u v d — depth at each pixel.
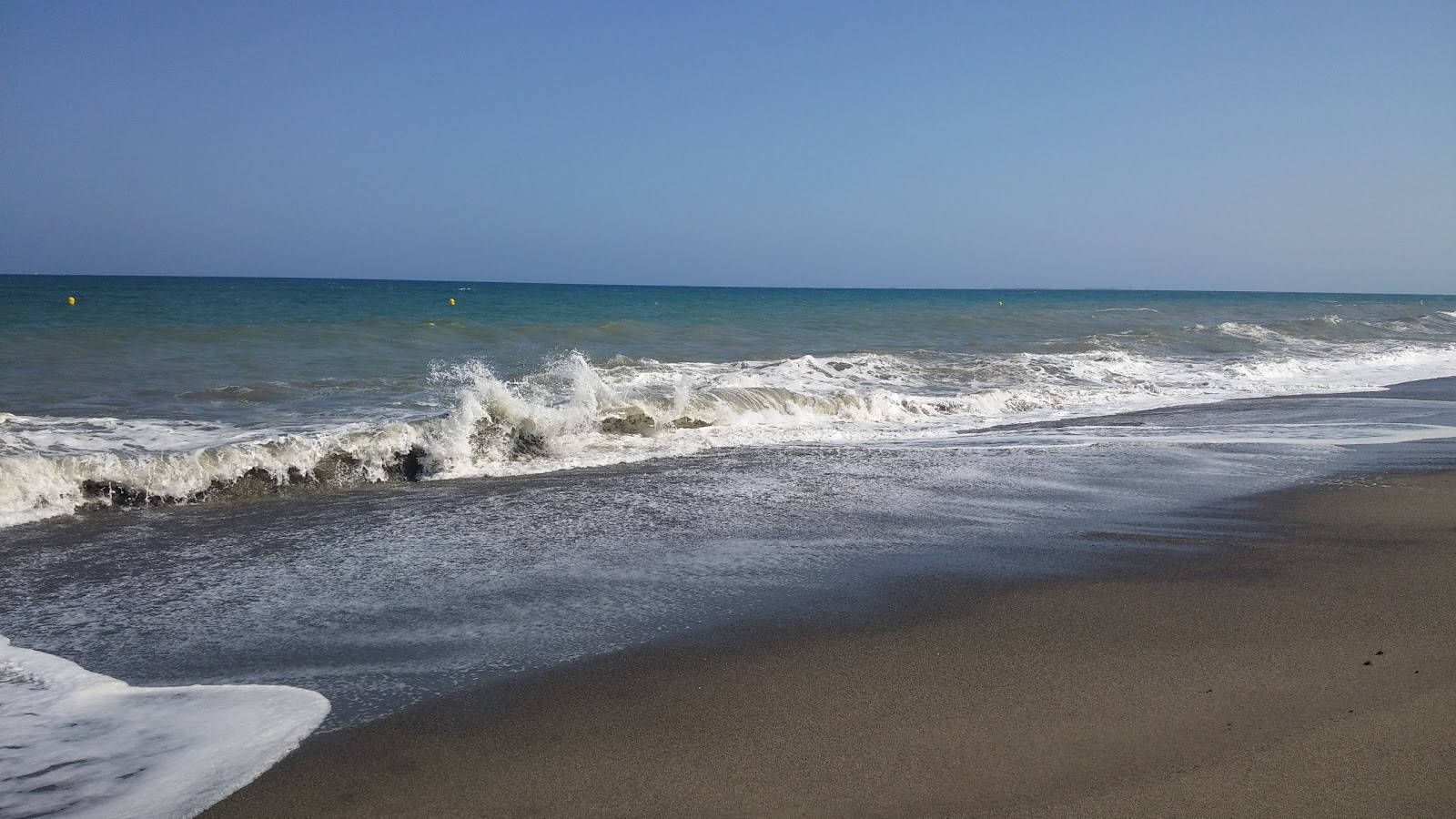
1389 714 3.54
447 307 39.59
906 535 6.32
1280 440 10.23
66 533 6.26
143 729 3.49
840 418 11.62
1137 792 2.98
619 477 8.23
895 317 31.12
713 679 3.94
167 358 14.77
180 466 7.30
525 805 2.95
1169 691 3.78
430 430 8.69
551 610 4.82
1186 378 15.84
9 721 3.54
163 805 2.95
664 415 10.65
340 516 6.79
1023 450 9.55
